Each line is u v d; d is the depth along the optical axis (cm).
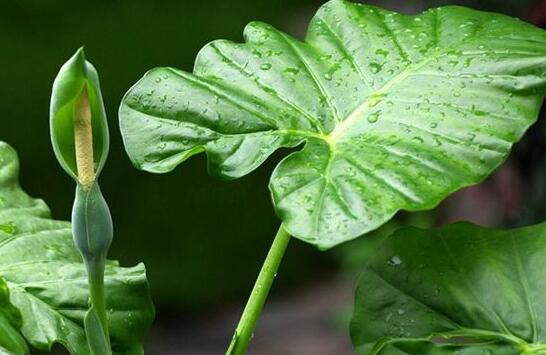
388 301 171
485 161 162
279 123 169
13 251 179
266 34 177
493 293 169
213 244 590
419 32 175
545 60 167
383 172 159
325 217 155
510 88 167
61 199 566
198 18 670
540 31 172
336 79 173
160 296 570
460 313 169
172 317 571
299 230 155
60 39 631
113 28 644
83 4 651
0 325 166
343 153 163
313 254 619
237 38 670
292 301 594
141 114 169
